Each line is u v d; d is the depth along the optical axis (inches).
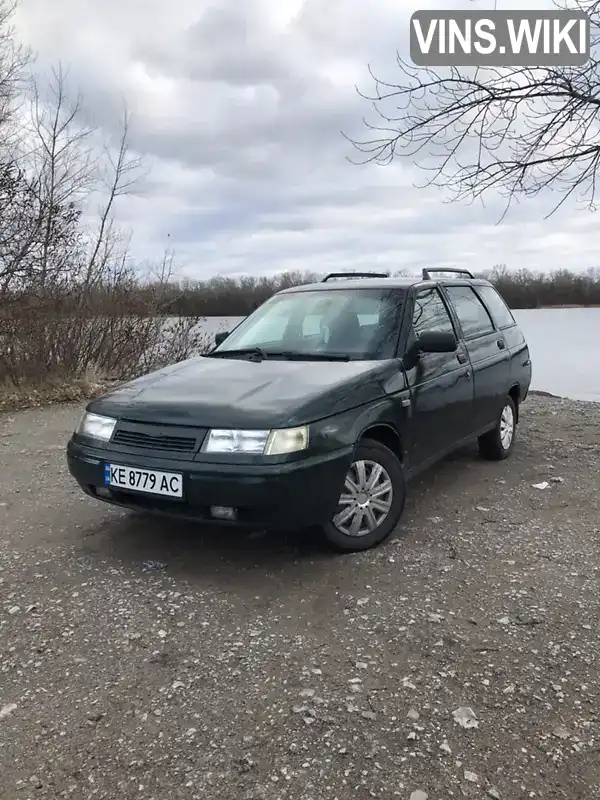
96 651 121.7
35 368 433.4
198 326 526.3
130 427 155.6
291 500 141.6
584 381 644.7
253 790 88.4
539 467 242.5
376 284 210.2
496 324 254.7
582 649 119.9
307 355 186.1
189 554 163.6
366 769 91.7
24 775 92.0
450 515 191.3
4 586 148.6
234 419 145.1
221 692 109.0
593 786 88.7
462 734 98.3
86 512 198.4
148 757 94.9
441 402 196.5
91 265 489.4
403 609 134.8
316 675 113.0
